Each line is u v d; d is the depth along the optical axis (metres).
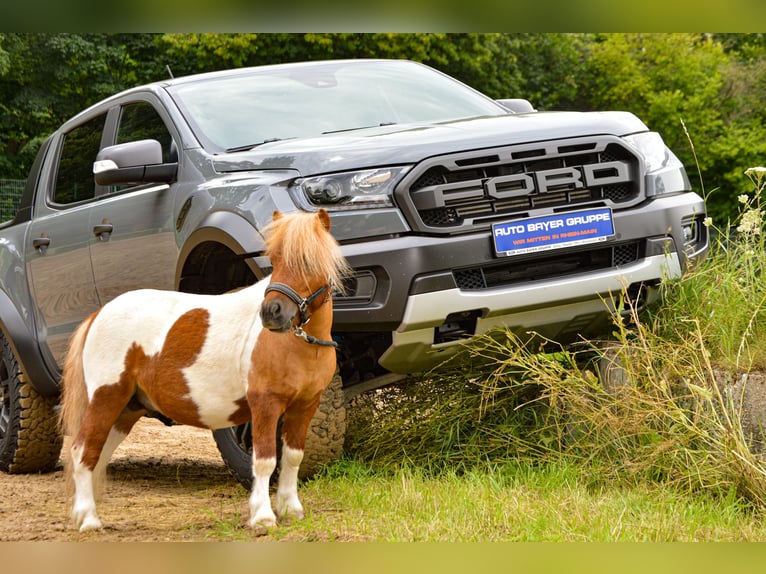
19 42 30.31
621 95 36.53
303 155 6.04
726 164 32.56
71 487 5.30
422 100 7.62
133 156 6.57
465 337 6.04
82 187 7.77
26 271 8.05
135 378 5.18
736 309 6.59
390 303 5.70
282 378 4.86
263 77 7.58
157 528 5.20
